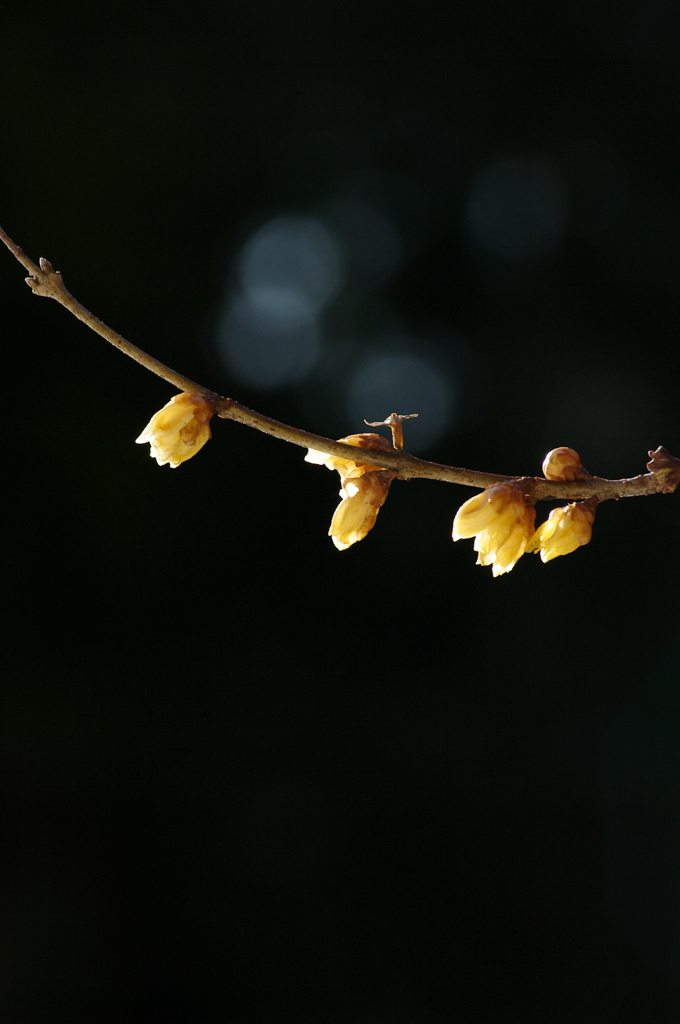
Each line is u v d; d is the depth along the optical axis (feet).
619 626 10.89
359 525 4.03
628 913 9.79
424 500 11.19
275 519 10.89
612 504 10.98
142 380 10.15
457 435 11.25
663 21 10.73
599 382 10.73
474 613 11.19
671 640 10.59
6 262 9.62
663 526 10.81
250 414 3.99
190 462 10.55
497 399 11.08
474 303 11.40
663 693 10.50
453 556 11.14
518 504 4.01
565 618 11.07
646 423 10.61
